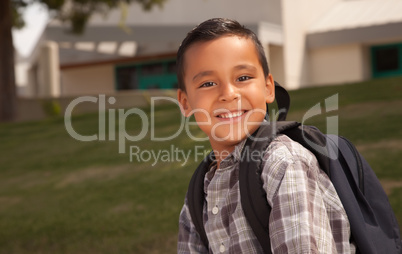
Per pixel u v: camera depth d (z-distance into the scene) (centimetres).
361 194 136
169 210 474
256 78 134
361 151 549
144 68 2331
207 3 2073
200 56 131
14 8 1560
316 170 129
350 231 130
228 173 136
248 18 2019
